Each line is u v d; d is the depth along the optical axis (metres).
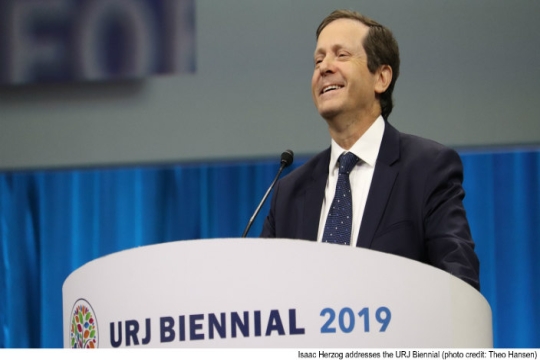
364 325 2.93
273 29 8.14
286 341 2.87
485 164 8.17
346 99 4.62
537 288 7.99
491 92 7.74
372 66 4.73
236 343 2.88
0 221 8.98
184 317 2.93
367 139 4.61
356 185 4.52
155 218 8.76
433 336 3.02
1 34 8.45
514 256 8.06
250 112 8.12
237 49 8.17
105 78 8.29
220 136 8.15
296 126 8.04
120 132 8.33
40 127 8.47
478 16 7.80
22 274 8.94
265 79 8.12
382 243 4.16
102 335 3.09
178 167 8.76
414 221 4.21
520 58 7.71
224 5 8.22
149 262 3.02
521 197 8.09
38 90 8.49
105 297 3.10
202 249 2.95
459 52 7.80
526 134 7.66
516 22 7.74
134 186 8.84
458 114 7.76
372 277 2.96
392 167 4.40
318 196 4.54
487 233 8.12
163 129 8.24
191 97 8.22
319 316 2.89
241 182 8.62
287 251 2.92
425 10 7.87
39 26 8.41
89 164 8.36
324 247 2.94
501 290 8.05
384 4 7.93
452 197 4.22
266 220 4.75
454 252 3.93
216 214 8.64
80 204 8.92
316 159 4.76
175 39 8.23
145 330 2.98
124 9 8.29
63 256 8.91
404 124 7.81
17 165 8.48
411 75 7.85
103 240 8.84
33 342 8.89
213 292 2.92
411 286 3.01
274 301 2.89
